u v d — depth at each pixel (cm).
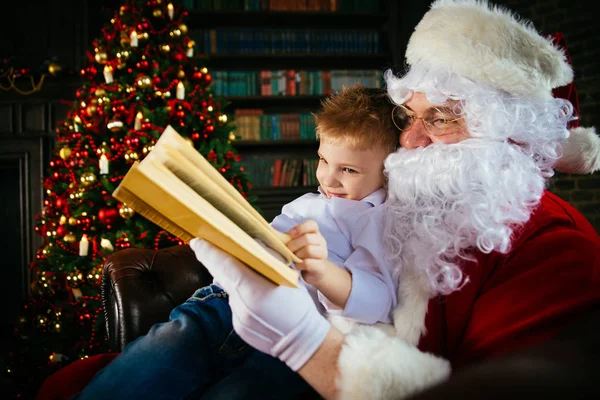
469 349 63
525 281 62
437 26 82
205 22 398
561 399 28
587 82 337
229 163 267
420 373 59
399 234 79
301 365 64
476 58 77
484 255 69
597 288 56
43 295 257
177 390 78
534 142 79
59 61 385
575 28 342
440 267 71
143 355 80
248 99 384
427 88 78
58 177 271
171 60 278
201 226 48
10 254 396
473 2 85
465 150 75
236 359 84
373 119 88
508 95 79
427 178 75
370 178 90
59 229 247
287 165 389
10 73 367
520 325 57
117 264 138
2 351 327
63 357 230
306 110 412
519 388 29
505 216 68
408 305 72
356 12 398
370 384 59
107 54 276
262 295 62
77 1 384
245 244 50
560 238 64
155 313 131
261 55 386
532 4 360
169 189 44
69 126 277
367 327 69
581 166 93
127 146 235
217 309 89
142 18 278
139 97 254
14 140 372
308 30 392
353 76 391
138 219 235
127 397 75
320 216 91
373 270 78
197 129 266
